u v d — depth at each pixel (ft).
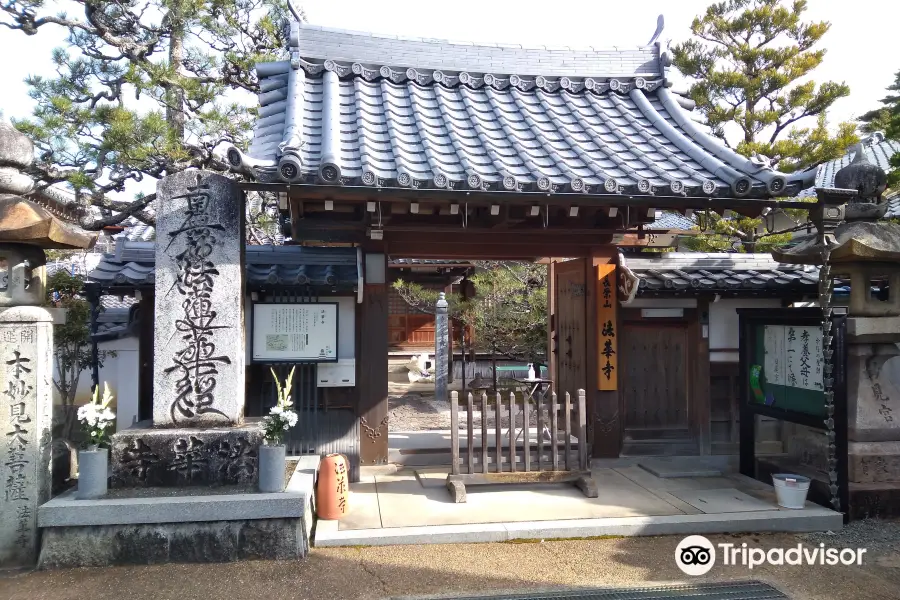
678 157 23.21
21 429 16.10
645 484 23.00
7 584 15.08
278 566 16.15
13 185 16.89
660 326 28.30
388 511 19.70
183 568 15.97
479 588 15.10
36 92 30.91
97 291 22.62
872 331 20.29
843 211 20.22
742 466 24.43
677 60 41.42
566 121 25.61
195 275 18.38
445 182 18.54
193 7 32.24
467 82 26.63
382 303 24.26
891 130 27.58
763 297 27.86
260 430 17.97
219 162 33.14
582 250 26.81
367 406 24.13
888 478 20.83
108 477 17.37
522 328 46.70
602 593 14.89
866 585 15.52
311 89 24.59
